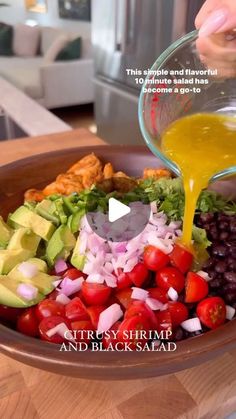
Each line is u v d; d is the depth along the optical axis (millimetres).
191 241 407
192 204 401
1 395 325
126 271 379
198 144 392
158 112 426
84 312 352
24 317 355
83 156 569
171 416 314
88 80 2057
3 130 1096
